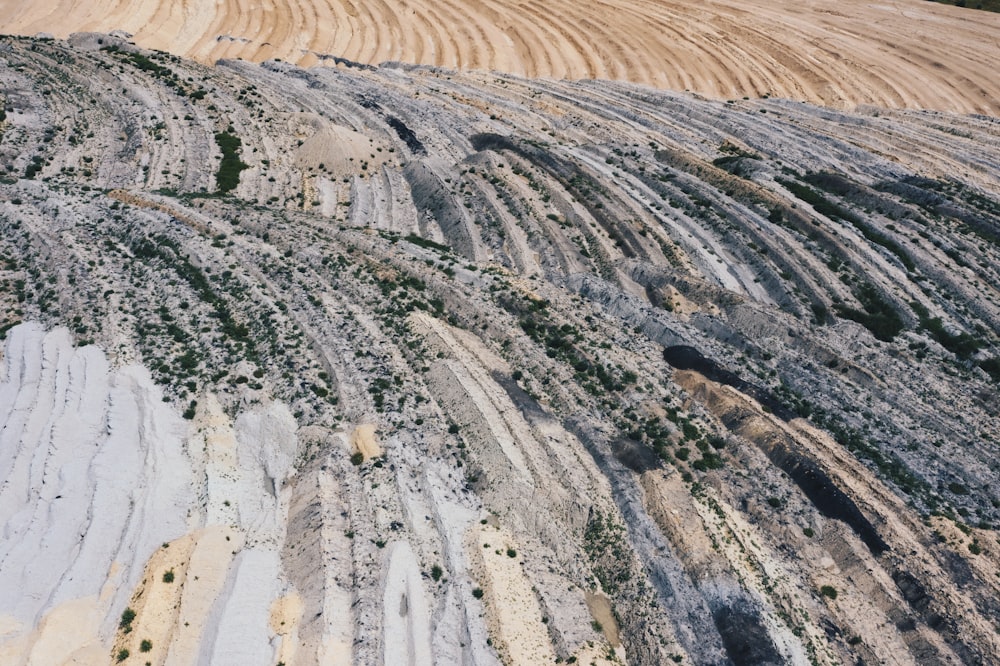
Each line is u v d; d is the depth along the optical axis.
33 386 39.50
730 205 55.62
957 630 33.19
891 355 45.94
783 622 33.28
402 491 36.16
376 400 39.75
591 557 35.31
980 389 44.16
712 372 44.00
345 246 49.94
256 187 56.50
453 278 48.38
